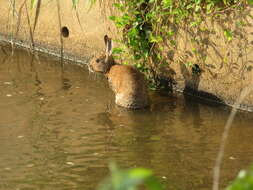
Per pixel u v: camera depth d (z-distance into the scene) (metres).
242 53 10.53
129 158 8.80
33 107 11.06
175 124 10.25
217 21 10.77
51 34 14.50
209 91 11.41
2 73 13.09
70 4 13.79
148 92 12.12
